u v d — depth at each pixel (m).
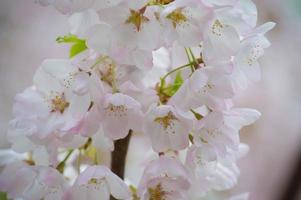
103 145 0.41
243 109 0.41
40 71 0.42
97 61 0.40
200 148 0.41
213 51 0.39
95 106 0.39
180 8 0.38
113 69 0.40
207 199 0.70
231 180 0.47
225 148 0.41
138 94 0.39
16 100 0.42
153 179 0.39
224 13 0.39
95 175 0.40
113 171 0.43
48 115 0.41
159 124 0.40
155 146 0.39
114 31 0.38
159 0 0.39
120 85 0.39
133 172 0.51
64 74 0.41
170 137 0.40
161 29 0.38
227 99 0.41
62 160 0.45
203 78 0.39
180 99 0.39
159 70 0.42
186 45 0.38
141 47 0.38
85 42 0.40
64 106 0.41
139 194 0.40
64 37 0.41
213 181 0.46
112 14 0.37
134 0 0.37
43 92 0.42
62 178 0.41
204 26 0.38
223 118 0.41
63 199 0.40
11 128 0.43
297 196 0.98
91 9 0.39
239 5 0.40
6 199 0.49
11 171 0.47
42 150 0.43
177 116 0.39
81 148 0.44
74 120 0.39
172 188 0.40
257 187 1.07
